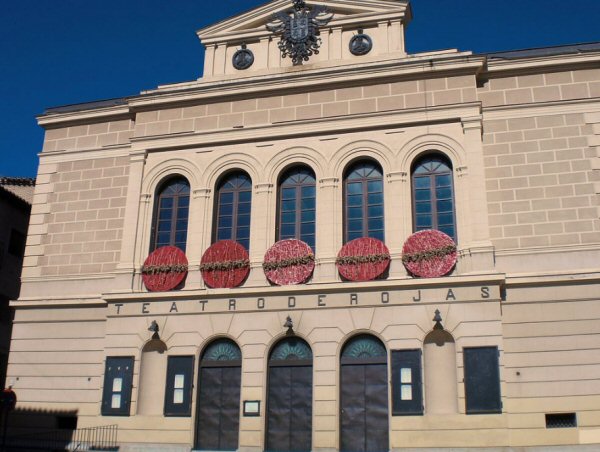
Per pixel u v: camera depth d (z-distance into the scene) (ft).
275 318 66.80
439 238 65.62
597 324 62.13
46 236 79.10
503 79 71.51
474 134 68.85
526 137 69.21
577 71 70.23
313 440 62.69
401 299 64.39
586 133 68.23
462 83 70.79
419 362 62.49
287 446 64.18
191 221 73.41
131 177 76.54
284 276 68.03
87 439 68.49
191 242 72.54
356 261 66.44
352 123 71.97
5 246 95.20
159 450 65.77
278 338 66.49
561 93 69.82
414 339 63.21
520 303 63.98
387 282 64.69
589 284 63.21
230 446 65.57
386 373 63.82
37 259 78.33
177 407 66.80
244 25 80.74
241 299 68.08
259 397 65.16
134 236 74.13
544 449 59.72
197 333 68.33
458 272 64.95
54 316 75.31
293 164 73.00
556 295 63.57
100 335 73.20
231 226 73.51
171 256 71.87
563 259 64.59
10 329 95.61
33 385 73.41
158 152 77.00
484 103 71.05
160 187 76.74
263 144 74.08
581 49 70.95
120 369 68.95
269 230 71.00
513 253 65.72
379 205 70.23
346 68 73.10
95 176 79.92
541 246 65.41
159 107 78.18
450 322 62.90
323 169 71.51
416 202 69.51
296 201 72.54
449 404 62.03
